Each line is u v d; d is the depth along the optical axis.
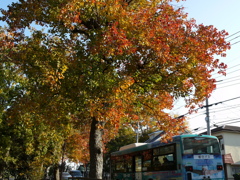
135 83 12.80
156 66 12.41
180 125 14.62
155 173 16.62
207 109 23.95
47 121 13.50
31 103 12.62
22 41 12.92
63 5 11.03
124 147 21.91
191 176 14.34
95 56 11.48
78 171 43.41
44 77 11.29
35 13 12.08
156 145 17.05
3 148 23.33
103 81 11.22
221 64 12.57
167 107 14.59
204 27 12.48
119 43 10.66
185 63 12.05
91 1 11.12
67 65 11.77
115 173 22.27
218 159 15.16
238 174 25.52
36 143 25.25
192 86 12.88
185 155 14.62
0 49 12.98
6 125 22.28
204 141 15.26
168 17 12.12
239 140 33.50
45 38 12.81
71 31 13.13
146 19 11.62
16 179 32.47
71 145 27.98
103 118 11.06
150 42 11.32
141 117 15.61
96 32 11.91
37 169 30.83
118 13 11.20
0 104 21.59
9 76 19.92
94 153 13.42
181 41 11.84
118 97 11.34
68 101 12.01
